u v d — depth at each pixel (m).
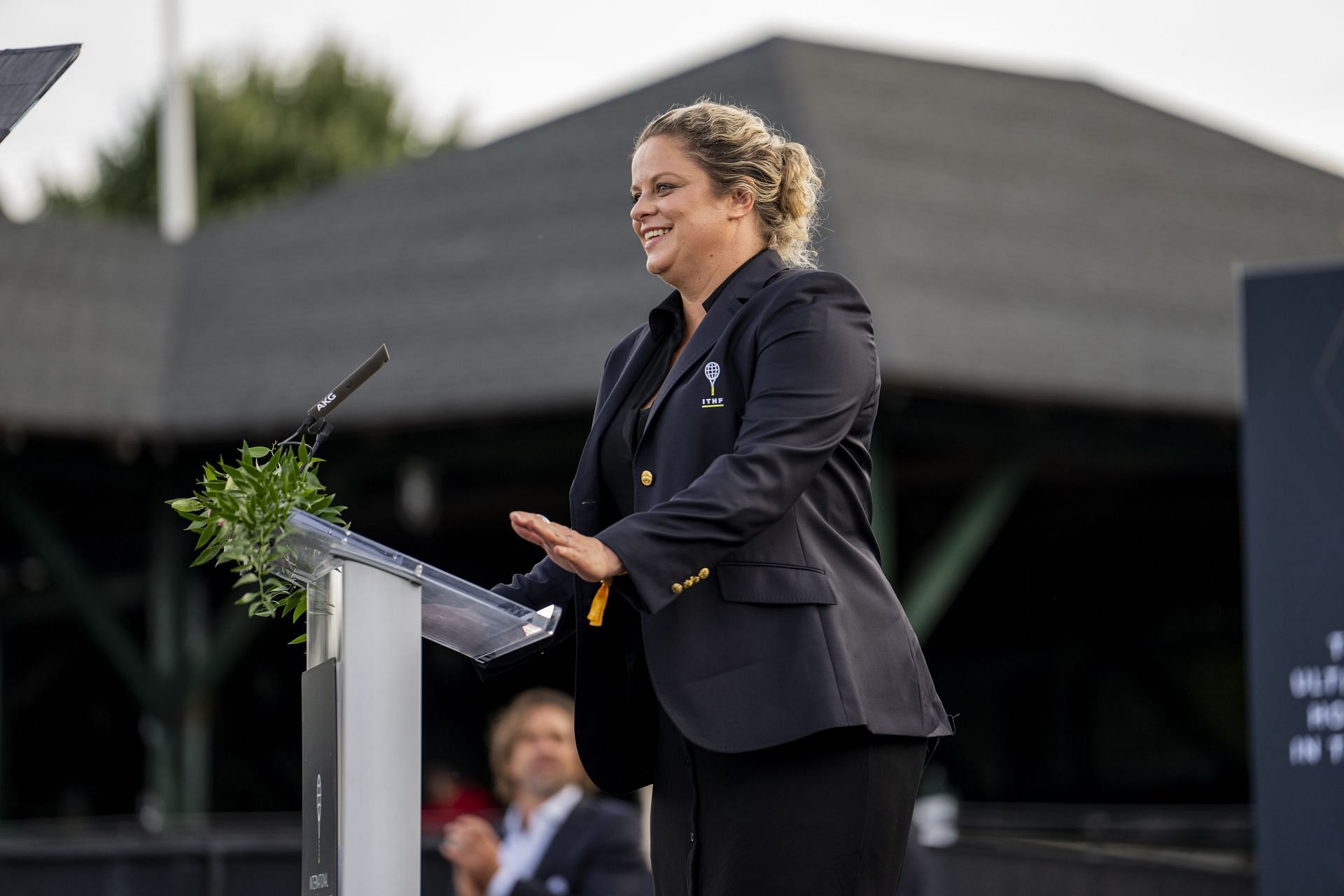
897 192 29.52
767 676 5.02
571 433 25.98
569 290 28.44
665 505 4.85
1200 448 27.28
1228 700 37.88
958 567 25.47
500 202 32.00
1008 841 19.00
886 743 5.15
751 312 5.36
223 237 34.84
